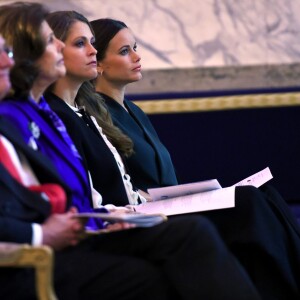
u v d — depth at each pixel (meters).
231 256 6.96
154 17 14.84
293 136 14.38
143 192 9.72
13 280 6.76
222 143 14.31
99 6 14.68
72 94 9.08
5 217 6.77
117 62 10.03
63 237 6.95
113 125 9.67
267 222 8.03
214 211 8.12
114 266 6.96
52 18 8.88
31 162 7.23
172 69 14.74
